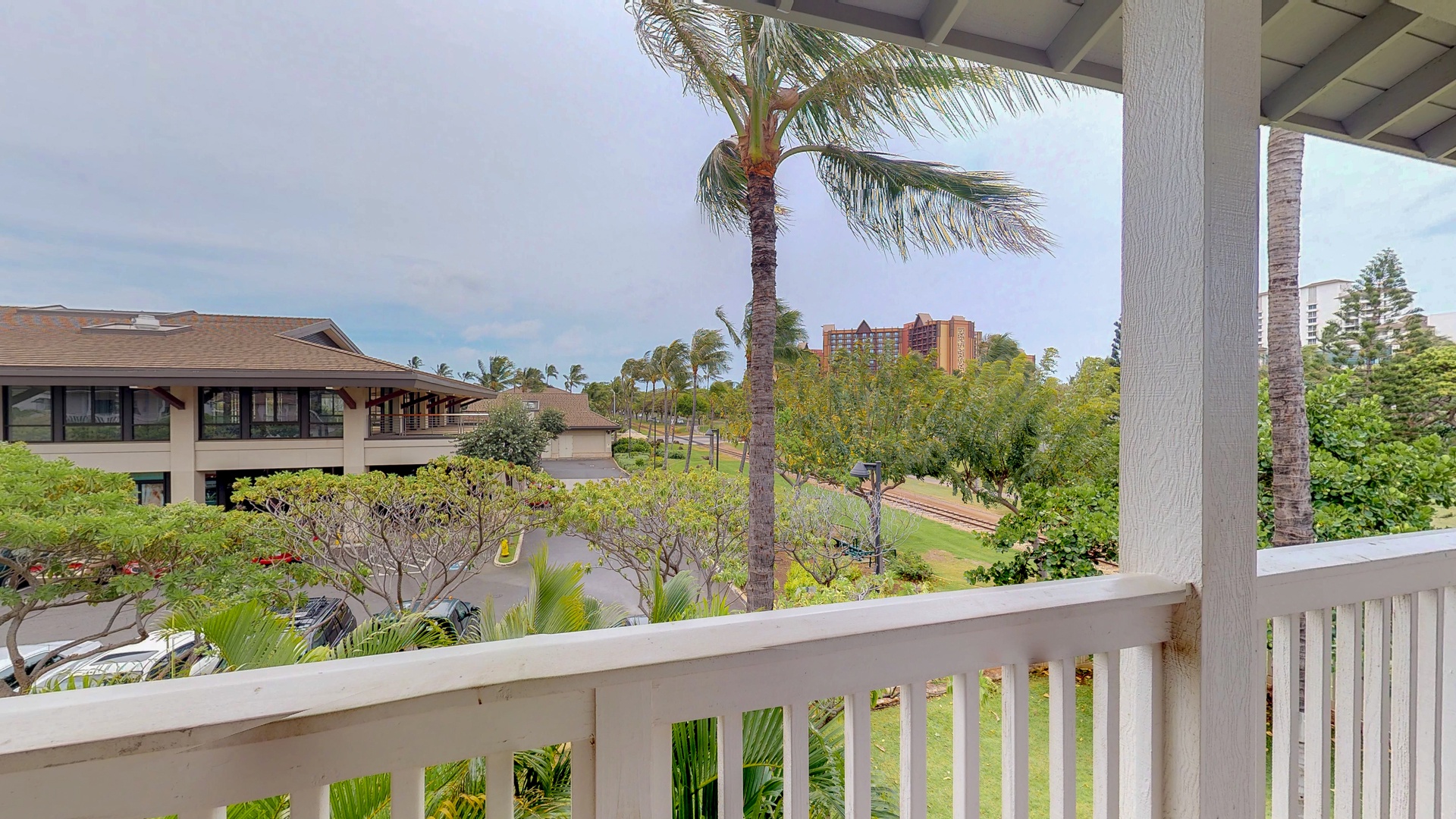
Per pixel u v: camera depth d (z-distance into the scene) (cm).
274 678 47
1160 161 90
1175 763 87
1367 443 393
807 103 432
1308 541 347
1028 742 77
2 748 38
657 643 58
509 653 53
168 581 302
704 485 487
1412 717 113
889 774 270
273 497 362
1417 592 114
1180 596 86
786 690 62
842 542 505
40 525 275
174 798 42
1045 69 137
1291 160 358
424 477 406
